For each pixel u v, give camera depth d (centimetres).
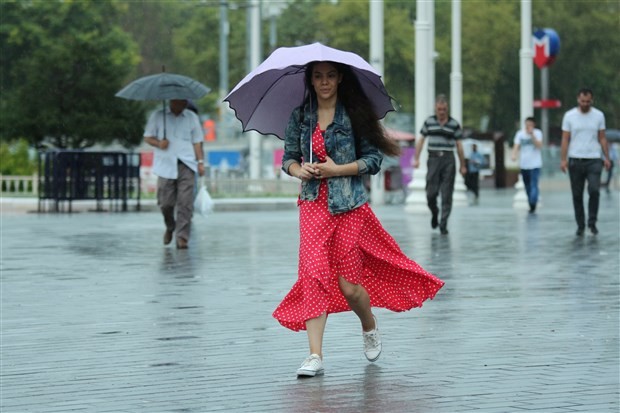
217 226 4488
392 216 5181
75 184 5800
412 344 1742
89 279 2600
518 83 13400
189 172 3353
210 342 1773
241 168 10106
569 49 13250
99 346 1748
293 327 1582
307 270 1538
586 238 3744
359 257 1565
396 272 1582
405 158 8756
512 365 1573
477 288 2400
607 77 13500
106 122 7331
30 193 7050
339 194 1545
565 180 10812
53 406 1363
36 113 7375
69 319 2009
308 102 1588
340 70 1574
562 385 1441
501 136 11006
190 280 2569
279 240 3716
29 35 10906
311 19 14938
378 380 1488
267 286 2453
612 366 1562
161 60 13838
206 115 14612
